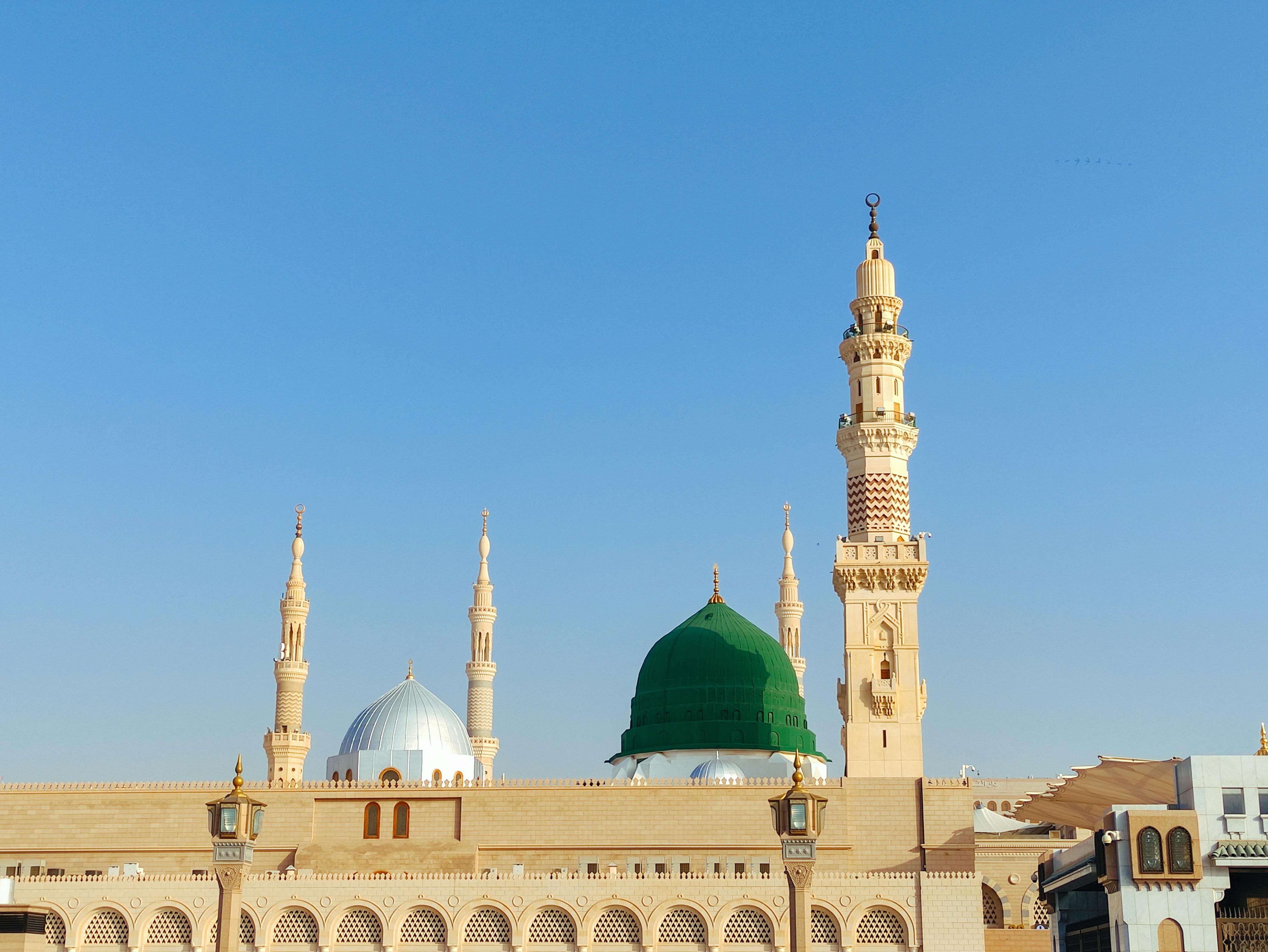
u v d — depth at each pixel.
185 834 89.88
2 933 75.62
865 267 104.19
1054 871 78.19
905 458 100.56
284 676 115.75
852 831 87.81
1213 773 62.41
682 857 87.75
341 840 89.00
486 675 127.31
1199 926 60.72
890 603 95.94
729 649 108.00
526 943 78.56
